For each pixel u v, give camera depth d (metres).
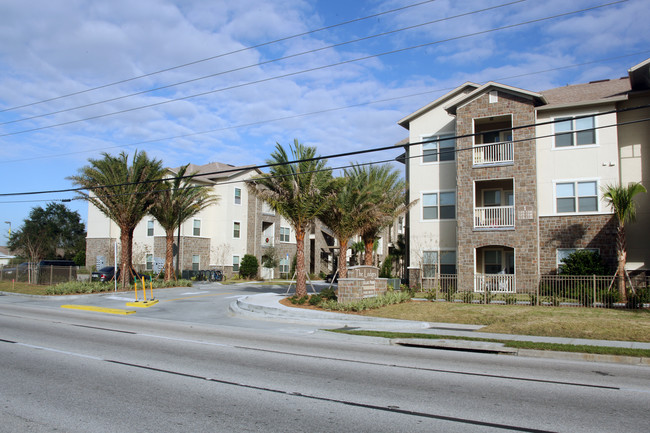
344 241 24.55
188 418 6.20
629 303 18.69
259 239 48.31
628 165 24.58
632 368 10.15
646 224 24.00
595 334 13.95
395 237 53.34
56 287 27.66
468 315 17.70
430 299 22.45
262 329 15.63
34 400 6.95
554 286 21.66
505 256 27.02
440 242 28.31
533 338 13.59
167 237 34.62
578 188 24.98
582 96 26.12
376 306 19.56
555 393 7.83
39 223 61.09
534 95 24.56
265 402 7.03
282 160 22.47
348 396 7.46
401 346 13.02
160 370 9.09
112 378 8.38
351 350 12.01
